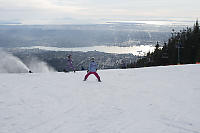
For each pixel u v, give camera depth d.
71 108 6.49
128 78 12.44
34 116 5.77
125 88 9.38
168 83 10.03
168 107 6.30
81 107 6.57
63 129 4.86
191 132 4.57
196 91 8.04
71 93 8.55
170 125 4.97
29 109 6.41
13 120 5.47
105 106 6.64
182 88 8.72
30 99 7.59
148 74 13.77
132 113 5.90
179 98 7.21
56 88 9.66
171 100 7.02
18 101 7.32
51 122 5.31
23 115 5.86
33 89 9.39
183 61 55.38
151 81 10.88
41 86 10.16
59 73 16.58
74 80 12.26
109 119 5.47
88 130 4.77
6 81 11.66
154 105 6.57
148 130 4.71
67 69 17.23
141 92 8.42
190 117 5.43
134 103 6.88
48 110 6.30
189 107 6.20
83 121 5.35
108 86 10.05
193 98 7.12
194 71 14.02
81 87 9.89
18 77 13.57
